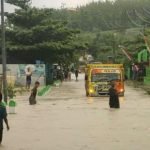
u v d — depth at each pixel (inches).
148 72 3179.1
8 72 3009.4
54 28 3265.3
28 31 3216.0
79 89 2664.9
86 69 2174.0
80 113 1310.3
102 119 1146.7
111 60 4579.2
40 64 3068.4
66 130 945.5
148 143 772.0
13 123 1077.1
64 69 4458.7
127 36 5930.1
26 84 2723.9
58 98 1975.9
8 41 3257.9
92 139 820.6
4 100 1654.8
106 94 2052.2
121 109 1439.5
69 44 3287.4
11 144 775.1
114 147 733.3
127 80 3929.6
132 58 3841.0
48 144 768.9
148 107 1517.0
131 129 954.1
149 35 3540.8
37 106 1574.8
